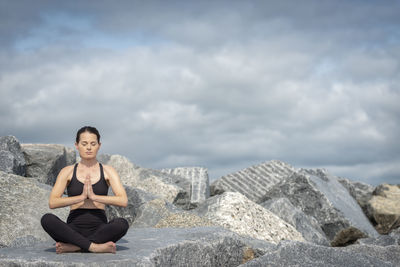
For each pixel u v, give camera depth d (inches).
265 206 437.1
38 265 181.8
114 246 198.2
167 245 218.5
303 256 230.1
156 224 340.5
